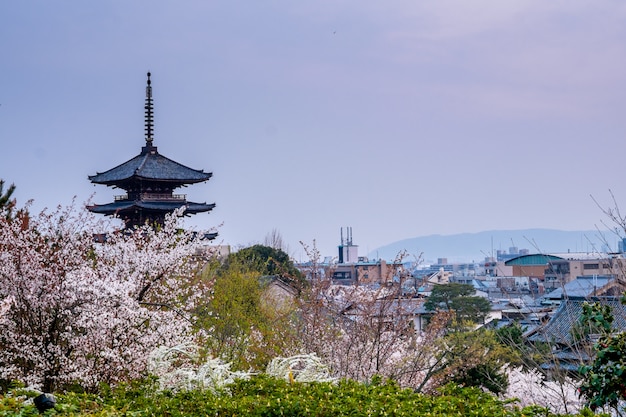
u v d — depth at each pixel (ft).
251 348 73.20
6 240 57.98
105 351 55.01
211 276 93.81
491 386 77.56
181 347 53.83
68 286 54.29
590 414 33.91
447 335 80.02
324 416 34.99
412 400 36.68
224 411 36.50
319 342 66.33
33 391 39.29
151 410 36.99
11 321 55.67
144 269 63.00
